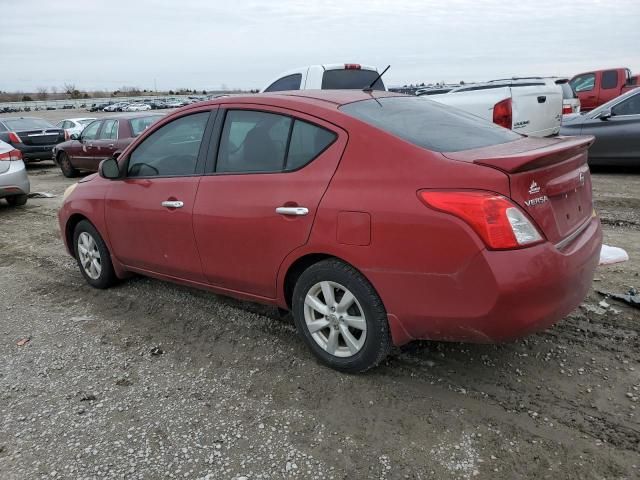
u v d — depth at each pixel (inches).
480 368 127.6
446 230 102.3
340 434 107.4
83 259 197.5
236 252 138.3
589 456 97.3
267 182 130.3
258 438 107.5
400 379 124.8
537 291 101.0
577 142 118.0
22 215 352.5
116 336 156.6
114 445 107.5
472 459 98.4
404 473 96.1
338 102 131.3
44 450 106.8
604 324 144.6
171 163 157.9
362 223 112.3
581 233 119.7
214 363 137.7
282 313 162.1
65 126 754.8
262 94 144.8
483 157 106.6
